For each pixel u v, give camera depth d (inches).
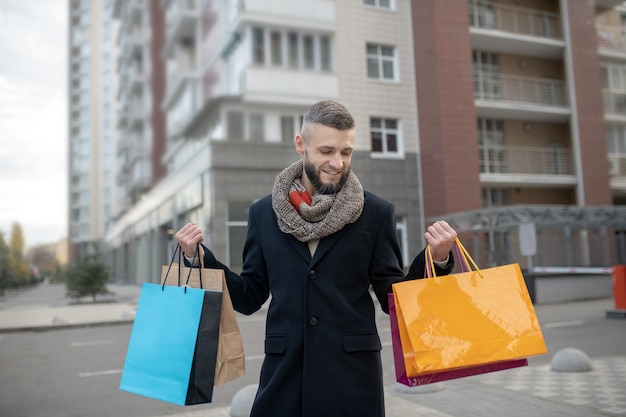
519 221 609.6
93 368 291.7
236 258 660.7
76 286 781.9
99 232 3257.9
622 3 953.5
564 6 901.2
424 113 795.4
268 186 681.6
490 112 845.2
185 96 970.7
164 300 71.5
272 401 68.2
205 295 68.8
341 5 762.2
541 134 907.4
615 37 977.5
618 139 960.3
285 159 692.1
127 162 1804.9
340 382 65.7
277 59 708.7
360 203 69.8
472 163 774.5
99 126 3346.5
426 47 792.9
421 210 791.7
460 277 66.9
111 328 487.8
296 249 70.7
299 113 724.0
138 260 1343.5
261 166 678.5
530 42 859.4
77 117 3474.4
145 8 1598.2
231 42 737.6
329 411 64.8
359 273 70.2
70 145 3467.0
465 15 799.7
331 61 751.7
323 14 741.9
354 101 761.6
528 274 614.9
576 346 314.2
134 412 197.9
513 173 867.4
